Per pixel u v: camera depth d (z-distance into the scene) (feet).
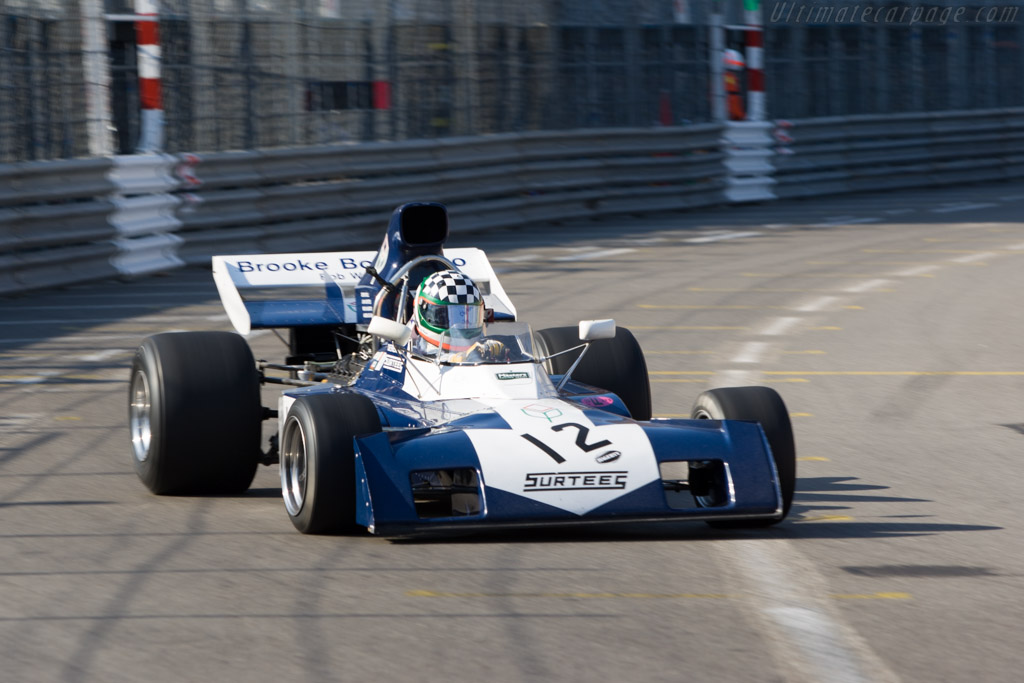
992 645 60.90
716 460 79.51
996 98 451.94
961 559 76.18
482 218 296.92
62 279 215.51
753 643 61.00
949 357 161.17
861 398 136.36
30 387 139.23
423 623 63.72
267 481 99.81
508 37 319.06
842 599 68.03
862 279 229.25
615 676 56.70
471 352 87.76
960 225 314.14
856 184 396.37
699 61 359.87
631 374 101.50
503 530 82.23
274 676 56.59
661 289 216.13
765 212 344.49
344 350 112.88
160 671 57.26
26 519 86.07
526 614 65.10
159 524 84.53
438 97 303.89
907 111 425.69
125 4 267.80
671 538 81.15
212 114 258.98
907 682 56.18
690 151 345.72
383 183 276.41
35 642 61.26
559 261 249.96
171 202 235.61
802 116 396.37
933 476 101.30
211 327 178.09
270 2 269.85
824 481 99.86
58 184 213.66
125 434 116.16
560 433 78.64
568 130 328.70
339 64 282.36
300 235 260.62
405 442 77.05
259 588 69.62
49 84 220.64
